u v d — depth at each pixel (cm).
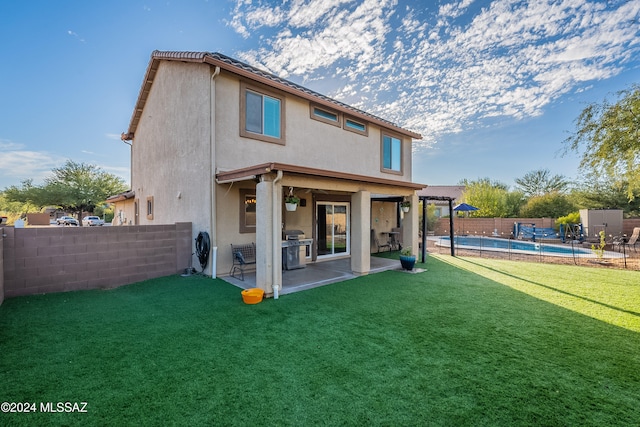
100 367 367
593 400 307
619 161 905
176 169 1016
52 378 341
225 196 879
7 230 627
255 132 948
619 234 1845
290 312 577
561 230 2003
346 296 689
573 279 877
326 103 1105
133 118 1392
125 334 466
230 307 603
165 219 1095
